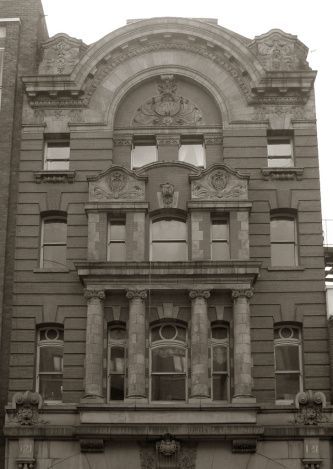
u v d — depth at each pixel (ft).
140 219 131.64
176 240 134.00
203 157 141.49
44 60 145.79
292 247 135.33
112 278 127.54
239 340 124.67
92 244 130.72
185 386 127.13
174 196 134.10
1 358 128.88
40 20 153.89
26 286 131.95
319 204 135.95
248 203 131.64
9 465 121.08
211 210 131.75
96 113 142.10
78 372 127.03
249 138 139.85
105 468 120.57
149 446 121.08
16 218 136.56
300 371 128.67
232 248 130.00
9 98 143.43
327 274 161.89
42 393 128.36
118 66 144.77
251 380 124.06
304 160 138.62
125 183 134.00
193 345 124.88
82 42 146.92
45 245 136.36
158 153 140.15
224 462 120.47
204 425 119.75
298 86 141.28
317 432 121.08
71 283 131.75
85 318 129.80
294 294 130.72
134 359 124.16
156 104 143.74
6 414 123.54
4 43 148.05
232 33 143.74
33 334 129.59
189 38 144.77
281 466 120.37
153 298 128.88
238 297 126.72
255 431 119.14
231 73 143.74
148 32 144.36
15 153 140.67
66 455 121.29
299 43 145.59
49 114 142.51
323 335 128.67
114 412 120.88
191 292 126.82
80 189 137.49
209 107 143.84
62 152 142.41
